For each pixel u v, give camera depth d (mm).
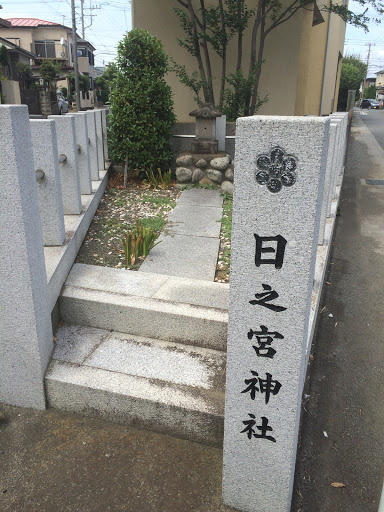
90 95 37781
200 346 3236
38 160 3467
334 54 16422
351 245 6145
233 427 2160
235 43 9758
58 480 2463
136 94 6527
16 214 2500
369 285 4941
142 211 5621
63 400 2924
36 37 35938
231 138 7500
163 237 4812
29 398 2951
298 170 1696
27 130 2562
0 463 2559
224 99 9078
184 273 3932
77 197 4496
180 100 10219
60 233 3711
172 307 3277
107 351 3160
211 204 6004
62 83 37062
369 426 2930
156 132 6832
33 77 26234
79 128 5020
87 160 5160
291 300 1868
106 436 2770
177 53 9898
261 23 9406
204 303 3354
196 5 9508
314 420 2979
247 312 1957
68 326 3447
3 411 2949
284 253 1816
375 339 3920
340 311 4383
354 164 12172
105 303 3338
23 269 2605
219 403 2686
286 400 2023
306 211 1731
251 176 1768
